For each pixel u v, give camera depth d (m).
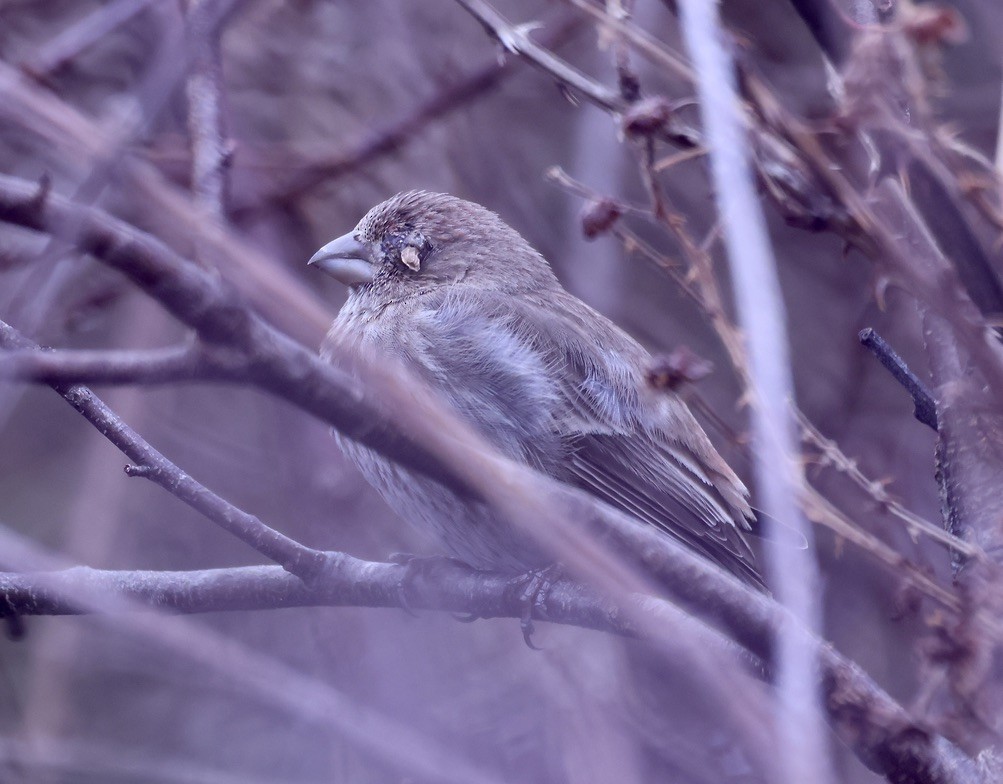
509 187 12.98
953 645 6.32
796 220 7.40
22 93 4.77
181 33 6.47
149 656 12.20
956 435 7.23
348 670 11.09
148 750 12.99
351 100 12.40
